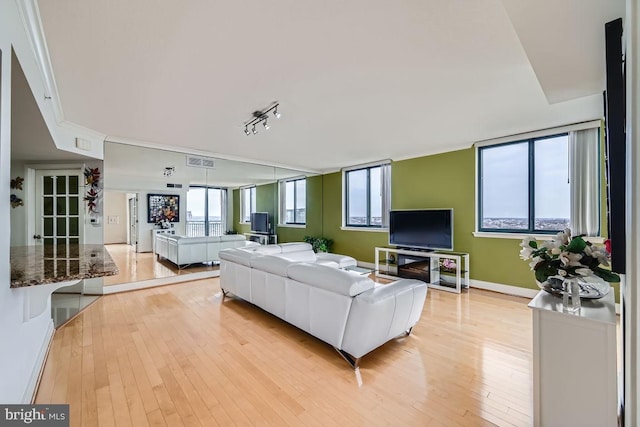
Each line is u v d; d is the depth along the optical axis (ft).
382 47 6.19
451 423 5.28
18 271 5.40
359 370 7.04
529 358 7.59
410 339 8.74
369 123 11.33
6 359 4.42
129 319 10.32
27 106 6.49
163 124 11.32
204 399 5.94
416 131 12.48
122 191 14.08
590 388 4.36
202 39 5.87
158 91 8.27
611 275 4.55
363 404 5.80
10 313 4.63
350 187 21.70
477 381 6.58
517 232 13.42
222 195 17.98
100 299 12.69
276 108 9.68
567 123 11.35
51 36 5.65
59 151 11.02
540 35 5.05
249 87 8.08
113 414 5.48
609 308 4.71
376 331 7.15
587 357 4.38
